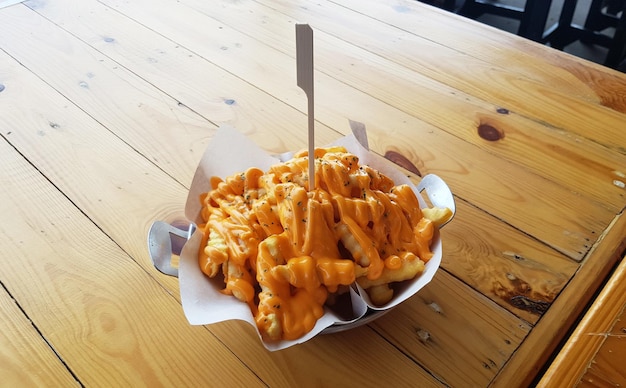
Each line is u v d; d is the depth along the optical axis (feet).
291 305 0.83
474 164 1.21
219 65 1.55
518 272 0.98
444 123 1.33
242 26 1.72
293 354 0.86
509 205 1.11
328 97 1.42
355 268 0.83
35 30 1.70
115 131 1.32
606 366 0.71
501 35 1.65
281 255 0.84
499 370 0.84
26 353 0.87
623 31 2.64
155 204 1.13
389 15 1.76
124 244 1.05
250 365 0.85
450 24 1.71
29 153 1.26
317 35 1.66
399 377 0.84
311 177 0.86
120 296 0.95
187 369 0.85
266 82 1.49
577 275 0.97
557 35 3.20
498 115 1.35
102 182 1.18
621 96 1.40
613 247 1.02
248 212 0.90
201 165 1.00
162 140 1.30
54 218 1.10
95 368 0.85
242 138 1.03
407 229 0.90
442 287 0.96
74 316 0.92
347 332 0.89
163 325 0.91
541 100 1.39
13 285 0.98
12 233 1.07
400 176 0.99
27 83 1.48
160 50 1.61
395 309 0.92
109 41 1.65
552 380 0.70
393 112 1.37
